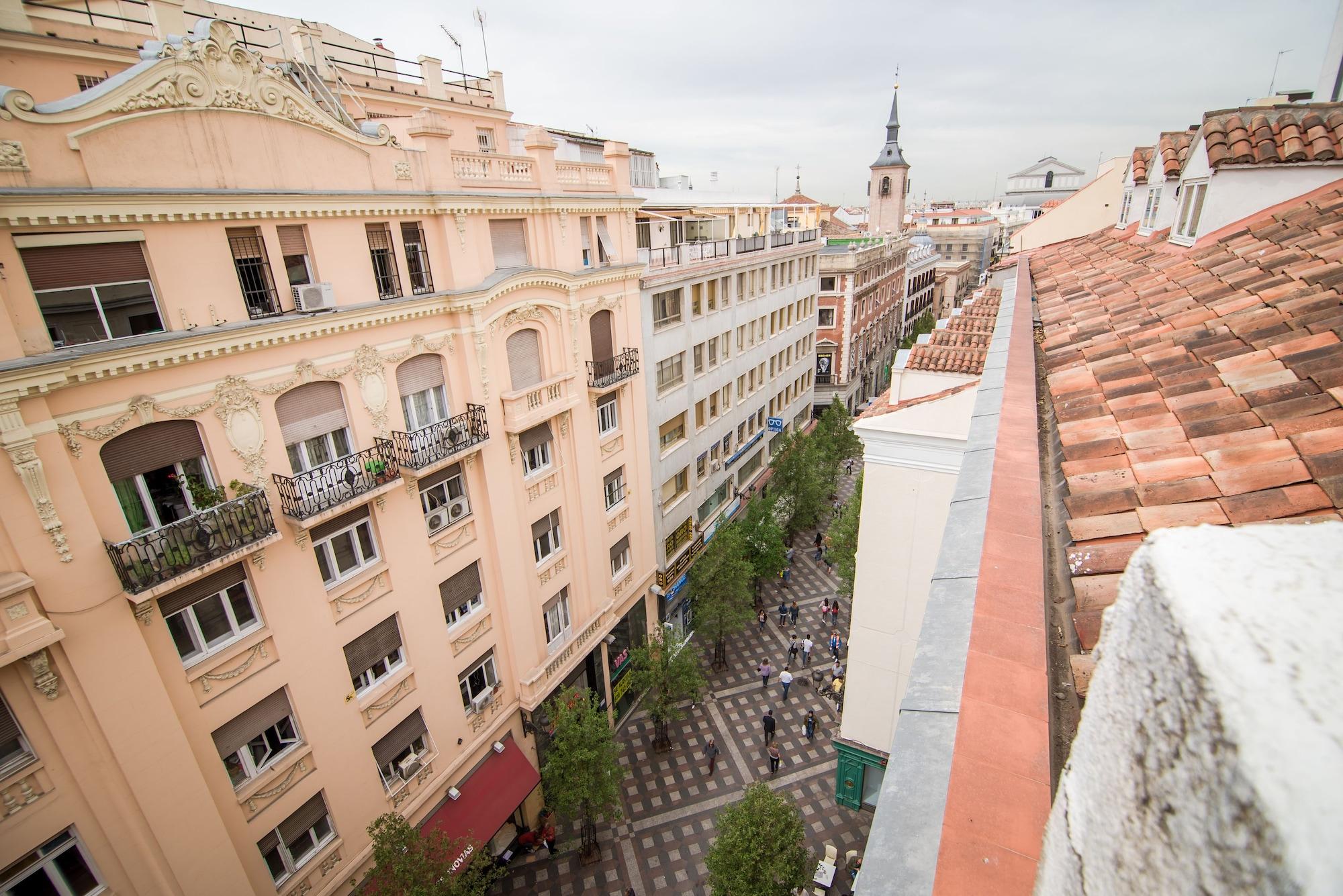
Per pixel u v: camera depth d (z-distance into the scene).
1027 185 116.25
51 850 9.98
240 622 12.21
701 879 19.06
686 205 32.91
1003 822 2.55
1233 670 0.92
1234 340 6.09
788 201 59.41
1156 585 1.28
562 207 18.28
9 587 9.00
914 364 16.45
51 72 14.40
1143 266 11.94
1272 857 0.67
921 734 3.01
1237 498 4.12
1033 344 9.41
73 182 9.51
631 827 20.75
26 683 9.45
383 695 14.84
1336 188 9.55
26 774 9.55
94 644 10.01
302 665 13.11
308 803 13.59
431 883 13.41
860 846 19.78
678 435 27.89
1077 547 4.29
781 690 26.55
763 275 34.75
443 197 14.56
